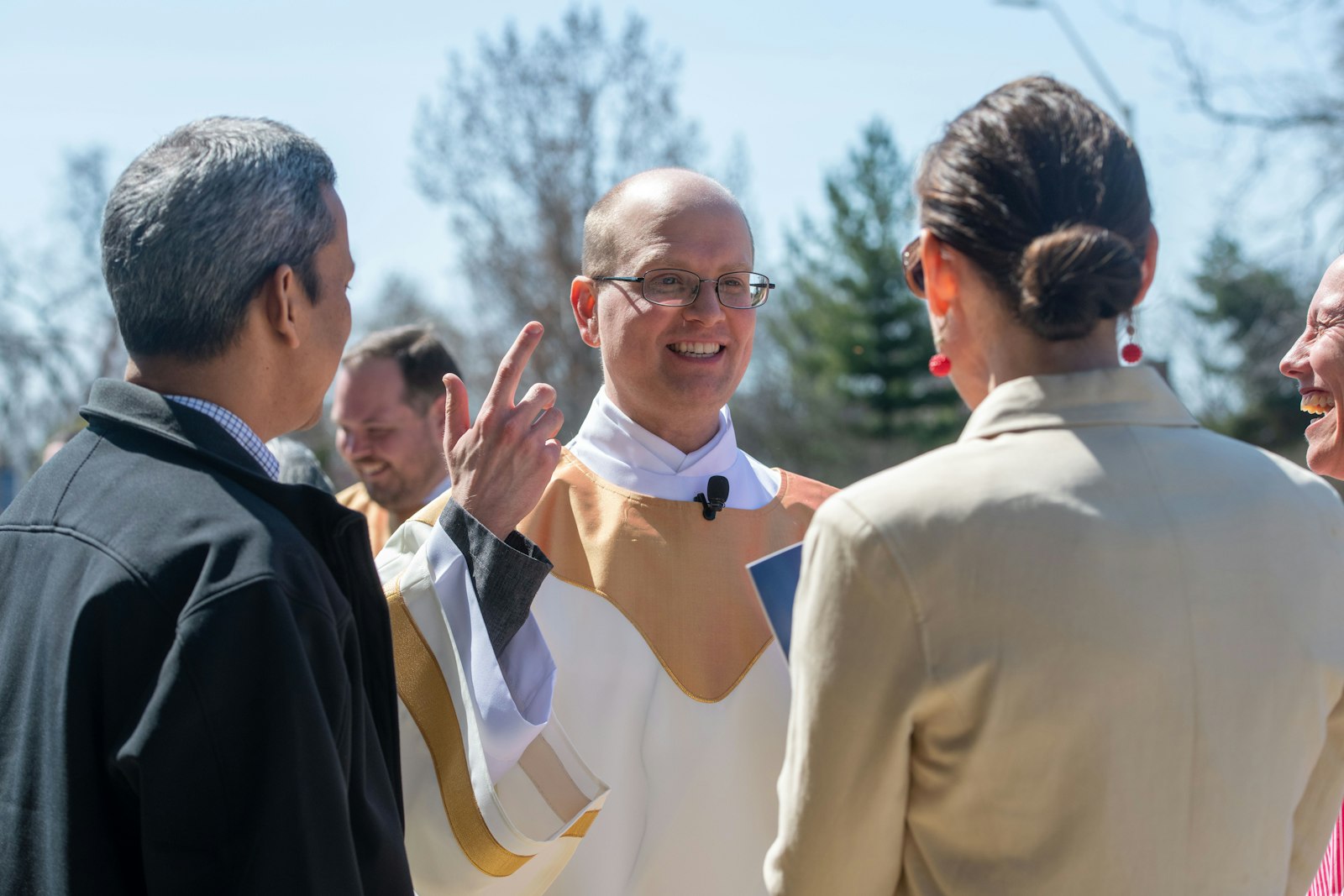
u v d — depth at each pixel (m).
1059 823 1.65
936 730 1.69
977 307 1.81
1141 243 1.79
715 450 3.10
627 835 2.76
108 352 30.36
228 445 1.94
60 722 1.74
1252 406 28.39
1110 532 1.65
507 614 2.64
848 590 1.69
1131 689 1.62
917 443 36.75
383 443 4.89
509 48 29.12
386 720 2.07
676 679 2.83
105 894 1.74
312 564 1.86
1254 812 1.68
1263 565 1.70
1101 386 1.75
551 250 28.89
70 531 1.87
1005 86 1.89
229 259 1.95
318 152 2.12
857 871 1.76
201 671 1.70
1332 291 2.62
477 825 2.54
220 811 1.71
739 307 2.97
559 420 2.73
